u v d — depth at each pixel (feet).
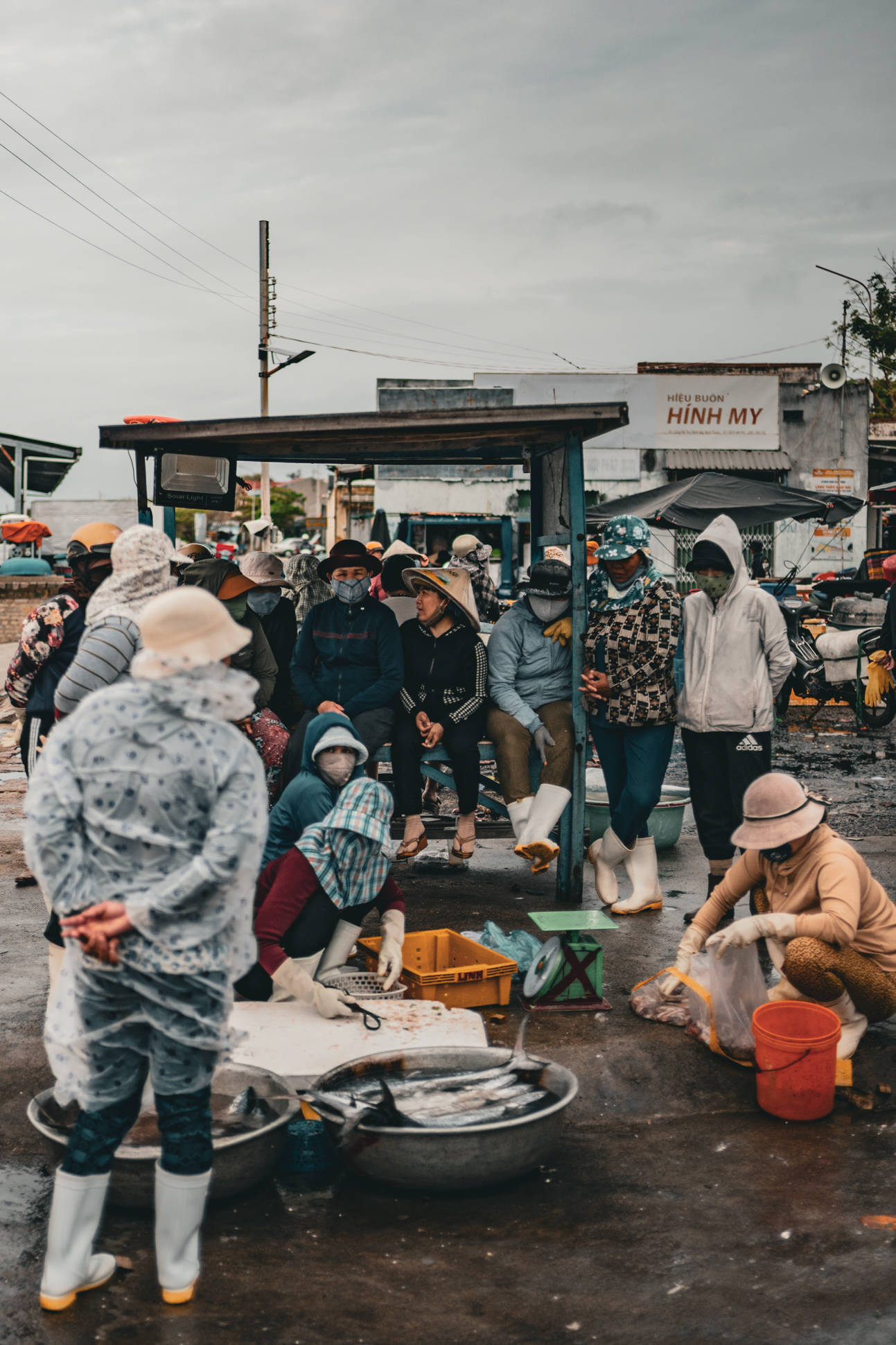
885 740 37.86
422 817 25.54
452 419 16.78
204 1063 8.32
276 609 20.49
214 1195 9.83
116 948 7.78
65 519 87.30
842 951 12.61
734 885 13.92
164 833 7.88
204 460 19.31
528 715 18.02
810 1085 11.77
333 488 104.32
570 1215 9.98
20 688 15.10
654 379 68.18
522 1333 8.27
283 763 18.30
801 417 71.20
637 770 17.60
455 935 15.56
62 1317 8.34
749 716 17.25
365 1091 10.82
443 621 18.70
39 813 7.79
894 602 26.22
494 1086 10.98
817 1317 8.39
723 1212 10.00
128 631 11.40
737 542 17.33
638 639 17.21
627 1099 12.29
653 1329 8.30
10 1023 13.50
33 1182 10.28
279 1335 8.21
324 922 13.02
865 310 109.19
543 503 20.42
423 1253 9.36
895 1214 9.94
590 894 19.89
